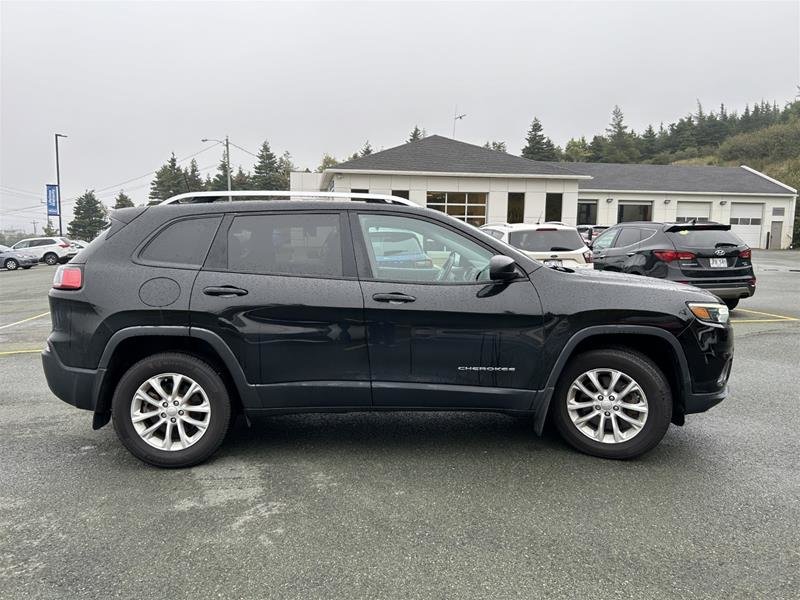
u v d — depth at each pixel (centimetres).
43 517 309
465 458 387
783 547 278
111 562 267
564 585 249
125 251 373
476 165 2631
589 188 3569
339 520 305
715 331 372
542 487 342
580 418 386
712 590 245
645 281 392
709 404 377
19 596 242
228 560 268
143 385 368
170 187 8425
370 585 250
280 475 362
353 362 368
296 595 243
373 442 418
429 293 366
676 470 365
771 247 3691
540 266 381
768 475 357
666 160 8681
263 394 369
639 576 255
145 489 343
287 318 363
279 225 377
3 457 392
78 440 424
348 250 374
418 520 304
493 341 368
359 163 2570
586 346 388
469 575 256
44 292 1677
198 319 360
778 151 5897
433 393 370
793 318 943
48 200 4022
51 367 373
